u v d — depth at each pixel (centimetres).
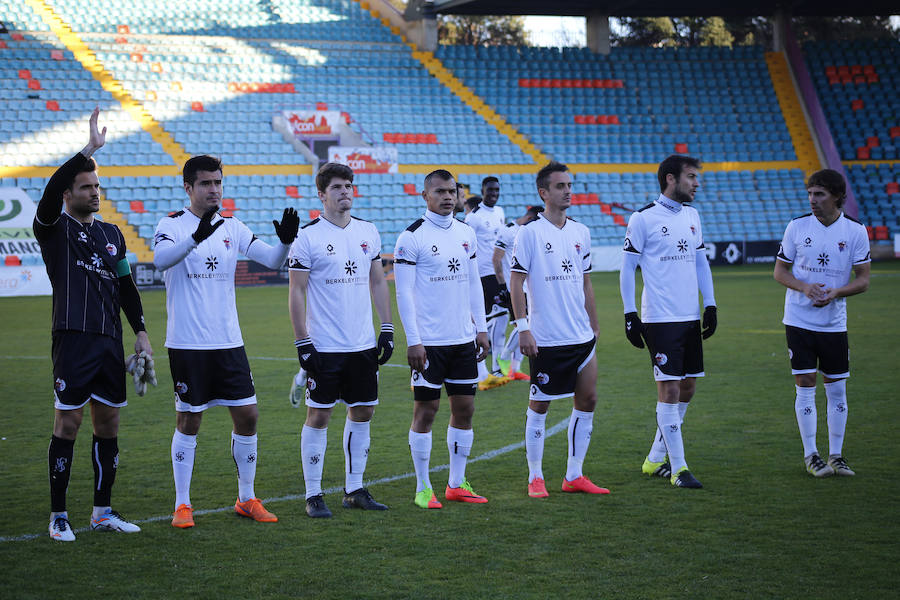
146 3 6284
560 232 1148
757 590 792
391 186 5694
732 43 9469
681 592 791
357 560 889
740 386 1838
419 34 6612
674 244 1183
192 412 1017
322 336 1066
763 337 2583
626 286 1195
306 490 1065
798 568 843
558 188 1144
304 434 1068
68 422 968
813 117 6500
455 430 1109
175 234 1012
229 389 1027
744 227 6044
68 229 974
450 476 1117
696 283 1206
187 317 1012
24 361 2370
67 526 968
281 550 922
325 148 5850
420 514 1051
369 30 6656
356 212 5512
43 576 848
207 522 1024
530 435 1133
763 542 918
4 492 1153
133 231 5022
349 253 1080
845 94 6675
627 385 1891
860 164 6347
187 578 842
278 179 5494
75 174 956
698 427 1474
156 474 1243
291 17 6588
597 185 6059
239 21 6431
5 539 962
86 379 962
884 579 812
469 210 2161
